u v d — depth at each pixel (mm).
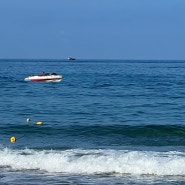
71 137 31156
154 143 29234
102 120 39219
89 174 21469
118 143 29094
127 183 19953
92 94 64625
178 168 21781
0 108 47250
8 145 27766
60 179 20578
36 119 39531
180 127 33500
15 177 20875
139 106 49594
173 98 58281
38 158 23219
